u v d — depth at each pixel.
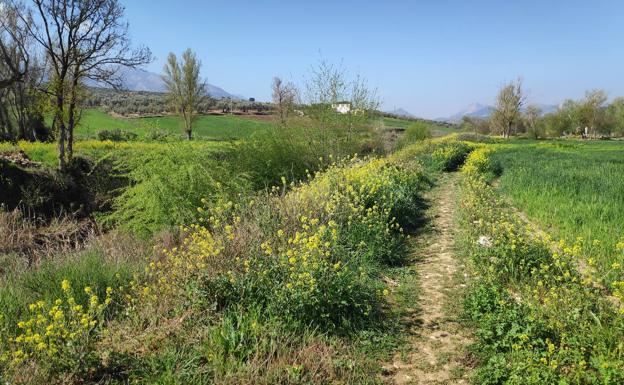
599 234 7.82
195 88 42.56
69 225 12.07
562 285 5.32
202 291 5.15
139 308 5.20
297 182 15.39
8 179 13.41
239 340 4.43
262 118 62.78
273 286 5.27
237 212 8.06
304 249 5.73
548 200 11.66
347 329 5.12
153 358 4.18
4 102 31.34
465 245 8.26
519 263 6.56
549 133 85.44
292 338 4.64
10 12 16.98
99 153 18.03
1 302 5.25
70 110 16.05
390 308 5.93
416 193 14.12
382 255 7.79
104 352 4.26
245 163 14.55
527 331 4.59
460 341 5.02
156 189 9.64
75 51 15.70
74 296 5.44
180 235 8.54
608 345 4.22
